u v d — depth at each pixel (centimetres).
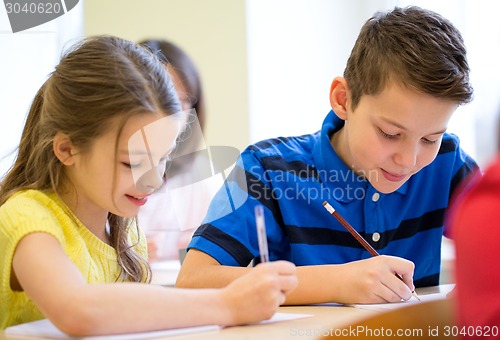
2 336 94
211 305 97
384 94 132
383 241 153
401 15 140
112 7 317
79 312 90
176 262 245
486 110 261
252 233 146
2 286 109
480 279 73
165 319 94
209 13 308
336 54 324
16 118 282
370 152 137
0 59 282
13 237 104
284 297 103
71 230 120
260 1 309
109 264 131
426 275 160
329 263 151
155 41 238
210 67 308
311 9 322
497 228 72
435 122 131
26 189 121
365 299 122
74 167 117
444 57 130
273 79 314
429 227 161
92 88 112
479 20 277
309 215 153
